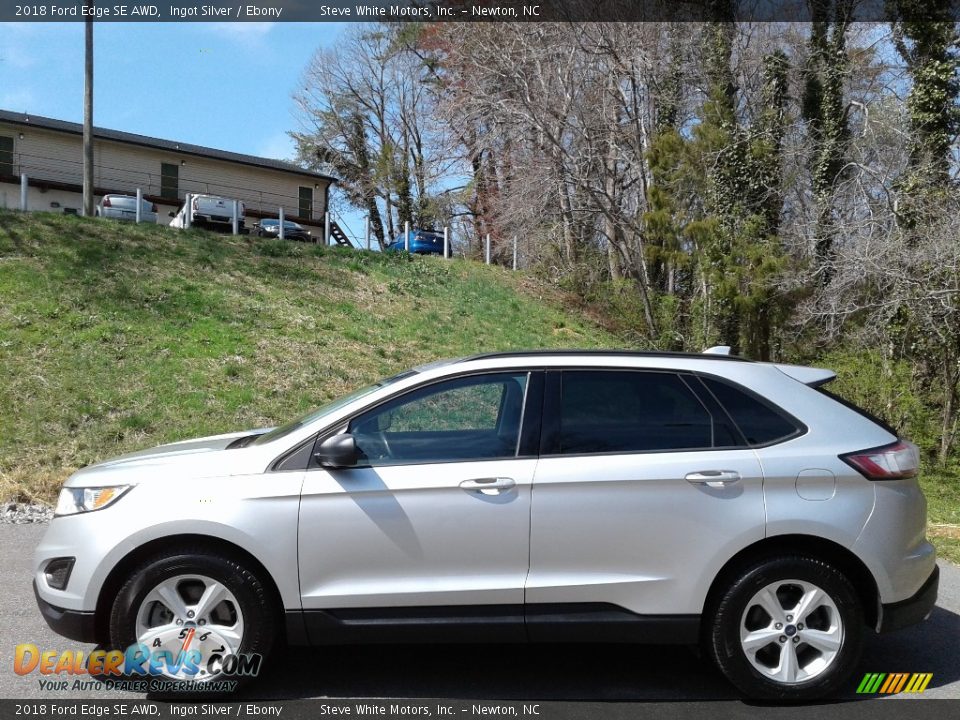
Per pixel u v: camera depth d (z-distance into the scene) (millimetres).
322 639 3898
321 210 42656
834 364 15656
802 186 20031
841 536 3945
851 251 14484
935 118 16516
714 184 19156
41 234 16453
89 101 21172
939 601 5676
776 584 3941
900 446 4184
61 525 4031
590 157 22359
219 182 39438
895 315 14492
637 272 23703
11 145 34031
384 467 3977
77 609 3881
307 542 3875
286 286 18109
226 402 11609
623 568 3936
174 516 3844
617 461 3980
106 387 11266
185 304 15031
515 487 3922
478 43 23281
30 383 10938
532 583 3908
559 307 23641
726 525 3918
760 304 17422
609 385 4211
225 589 3895
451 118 25453
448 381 4227
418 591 3883
